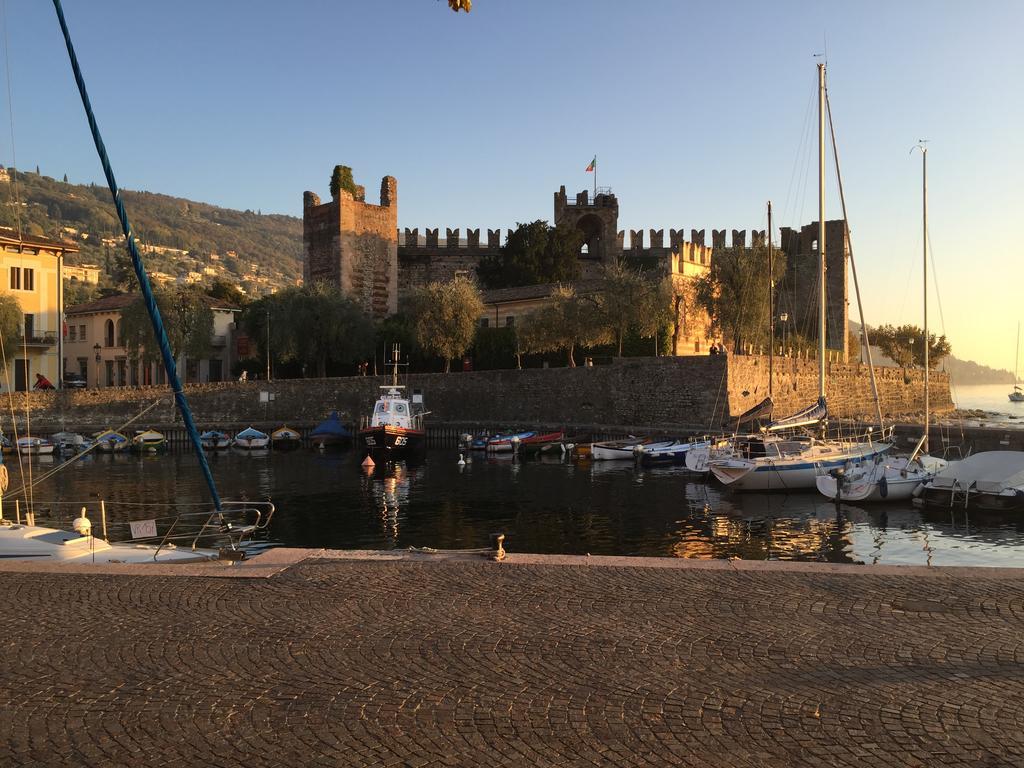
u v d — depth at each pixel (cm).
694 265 8319
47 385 7312
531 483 4416
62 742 679
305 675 831
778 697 770
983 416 9131
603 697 771
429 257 10888
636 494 3928
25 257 7438
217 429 7175
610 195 10769
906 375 8031
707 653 894
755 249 6944
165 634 965
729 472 3875
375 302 10094
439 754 655
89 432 6738
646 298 6800
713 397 5900
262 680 818
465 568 1289
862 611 1049
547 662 868
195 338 7925
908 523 3009
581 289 7619
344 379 7712
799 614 1037
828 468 3797
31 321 7488
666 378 6169
